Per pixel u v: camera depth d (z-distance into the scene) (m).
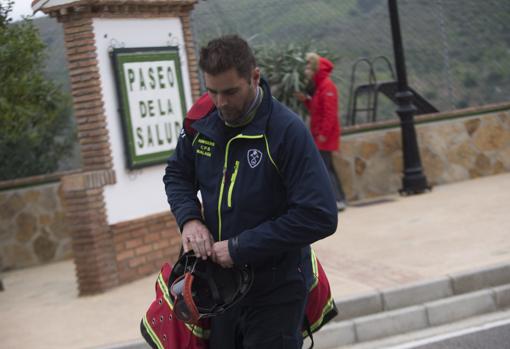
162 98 8.29
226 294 3.57
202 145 3.64
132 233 8.06
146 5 8.13
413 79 13.54
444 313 6.70
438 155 11.95
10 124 8.61
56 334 6.66
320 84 10.38
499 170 12.21
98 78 7.77
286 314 3.62
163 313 3.74
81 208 7.72
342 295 6.74
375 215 10.20
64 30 7.80
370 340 6.45
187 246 3.56
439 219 9.49
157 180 8.31
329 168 10.58
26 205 9.95
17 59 8.35
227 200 3.54
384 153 11.65
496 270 7.02
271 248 3.41
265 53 11.62
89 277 7.77
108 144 7.85
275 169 3.48
